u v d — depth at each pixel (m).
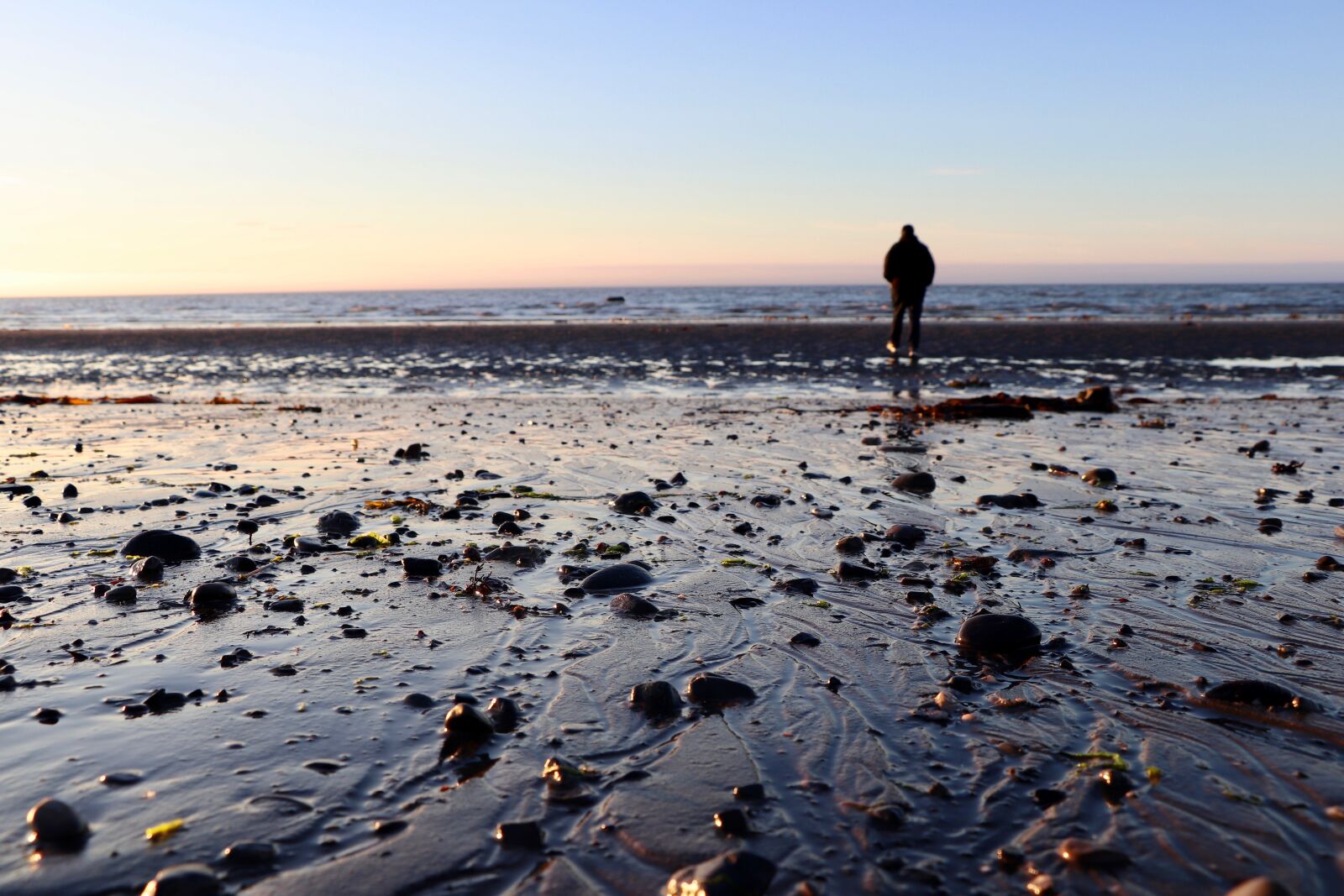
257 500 6.21
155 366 19.28
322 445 8.91
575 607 4.07
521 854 2.16
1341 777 2.53
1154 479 7.02
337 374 17.33
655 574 4.57
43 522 5.65
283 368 18.52
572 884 2.05
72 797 2.39
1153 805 2.39
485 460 8.00
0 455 8.33
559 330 27.30
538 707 3.00
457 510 5.99
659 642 3.62
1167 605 4.04
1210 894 2.02
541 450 8.54
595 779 2.52
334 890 2.01
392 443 9.05
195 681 3.19
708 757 2.66
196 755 2.63
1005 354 19.09
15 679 3.19
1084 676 3.27
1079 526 5.55
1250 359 18.11
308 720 2.88
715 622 3.85
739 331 25.77
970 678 3.26
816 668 3.36
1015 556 4.88
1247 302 53.00
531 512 6.01
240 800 2.38
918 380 15.34
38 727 2.81
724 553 4.99
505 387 15.01
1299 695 3.01
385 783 2.49
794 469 7.53
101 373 18.14
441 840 2.21
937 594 4.25
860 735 2.81
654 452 8.41
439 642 3.59
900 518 5.77
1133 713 2.96
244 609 4.01
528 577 4.54
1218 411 11.50
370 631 3.72
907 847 2.20
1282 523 5.57
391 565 4.74
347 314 53.22
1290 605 4.04
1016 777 2.54
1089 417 10.96
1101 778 2.52
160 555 4.83
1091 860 2.11
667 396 13.52
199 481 7.05
